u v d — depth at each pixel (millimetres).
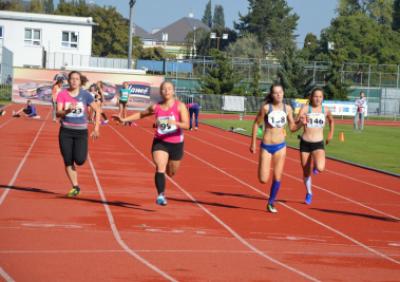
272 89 14203
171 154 13227
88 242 10516
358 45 114000
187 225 12492
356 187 19328
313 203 16062
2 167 18891
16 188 15445
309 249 11102
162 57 125562
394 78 83312
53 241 10438
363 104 46188
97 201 14445
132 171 19719
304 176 15875
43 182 16594
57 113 14188
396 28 130250
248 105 68125
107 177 18234
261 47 132250
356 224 13703
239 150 28969
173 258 9789
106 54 118688
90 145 26703
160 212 13641
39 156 21859
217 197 16078
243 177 20078
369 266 10125
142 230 11750
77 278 8359
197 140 33219
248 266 9602
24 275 8359
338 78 72062
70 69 57500
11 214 12438
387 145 35375
